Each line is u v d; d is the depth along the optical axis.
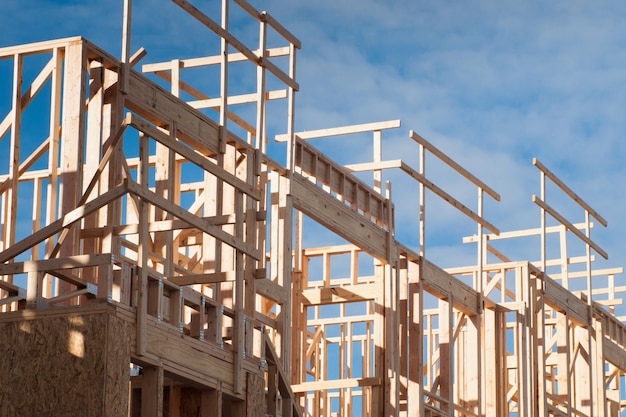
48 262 12.57
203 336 14.04
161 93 15.87
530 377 23.69
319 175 19.42
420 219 21.48
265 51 17.83
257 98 17.78
